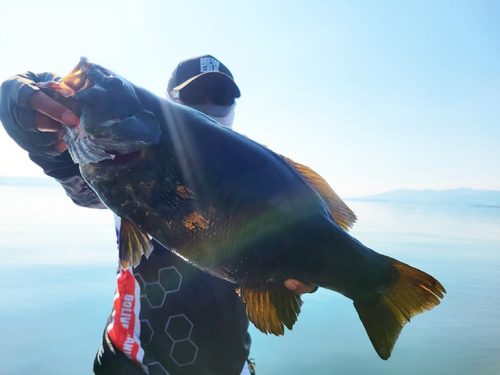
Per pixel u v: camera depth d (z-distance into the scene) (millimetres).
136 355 745
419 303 631
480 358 1384
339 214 658
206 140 583
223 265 594
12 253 2535
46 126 557
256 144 624
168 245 592
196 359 771
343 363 1331
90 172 574
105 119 532
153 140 556
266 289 614
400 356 1406
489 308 1893
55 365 1224
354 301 630
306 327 1614
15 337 1377
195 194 571
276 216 592
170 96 996
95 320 1543
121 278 796
